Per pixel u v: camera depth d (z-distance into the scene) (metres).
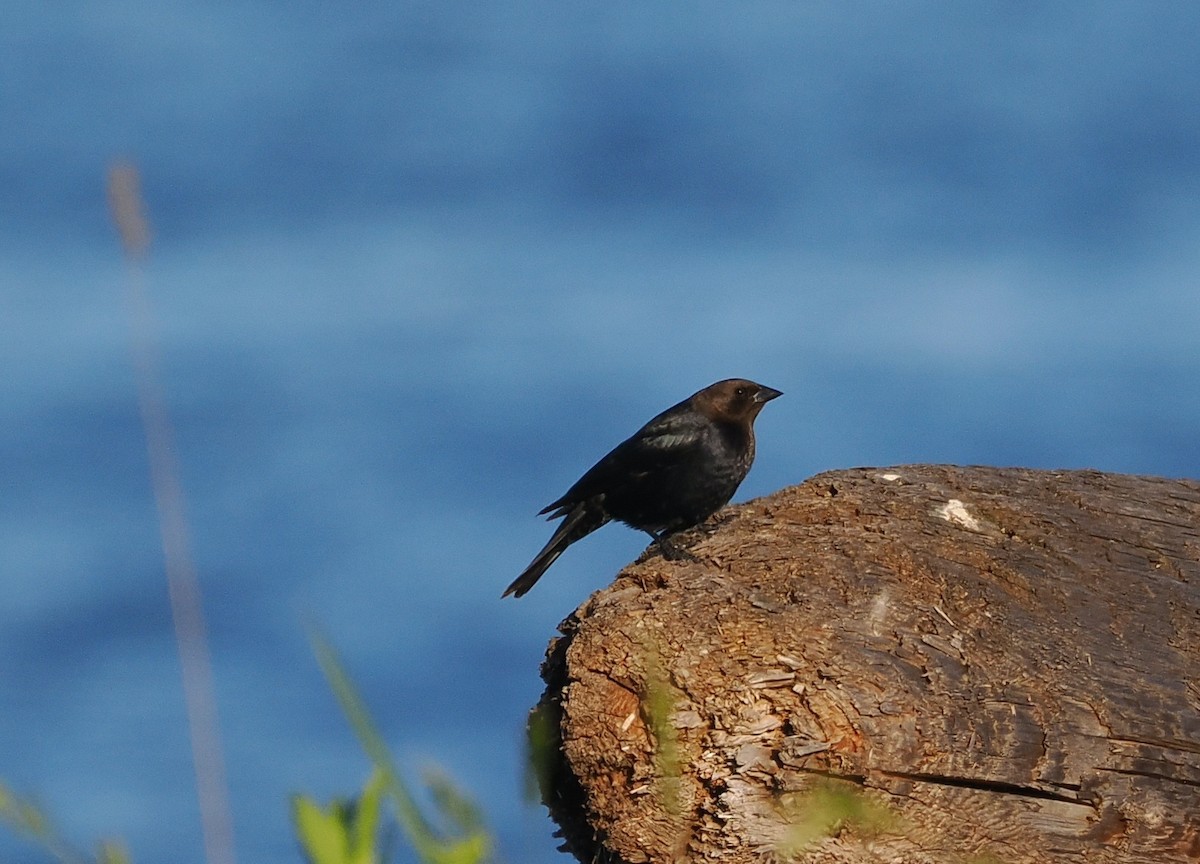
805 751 8.25
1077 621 9.20
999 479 10.60
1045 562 9.62
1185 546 9.90
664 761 5.76
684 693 8.56
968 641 8.81
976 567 9.45
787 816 8.27
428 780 4.65
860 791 8.28
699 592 8.99
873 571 9.22
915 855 8.30
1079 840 8.52
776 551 9.45
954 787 8.39
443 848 4.38
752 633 8.62
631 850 8.64
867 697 8.36
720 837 8.36
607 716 8.74
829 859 8.24
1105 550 9.81
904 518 10.09
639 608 8.91
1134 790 8.56
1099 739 8.61
